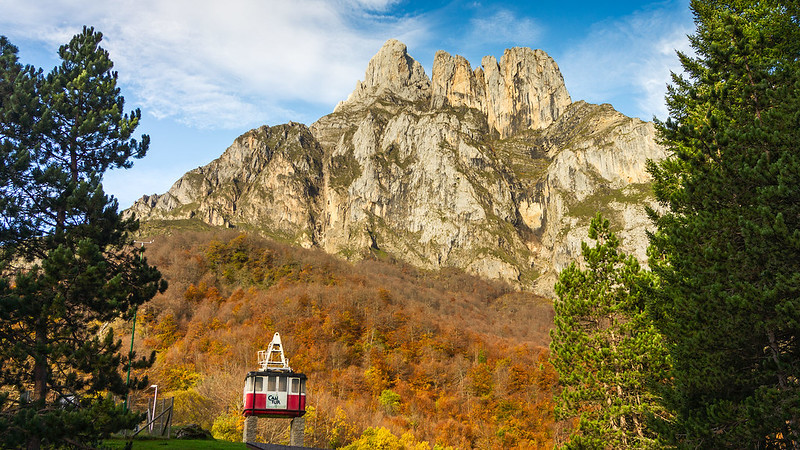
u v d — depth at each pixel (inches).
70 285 994.1
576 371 1353.3
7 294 948.0
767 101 852.0
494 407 4466.0
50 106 1264.8
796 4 1042.1
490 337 7121.1
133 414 855.7
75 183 1159.0
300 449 1285.7
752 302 746.8
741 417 771.4
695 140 920.3
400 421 4025.6
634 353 1270.9
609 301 1365.7
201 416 2797.7
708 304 784.9
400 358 5462.6
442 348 5949.8
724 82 971.3
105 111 1293.1
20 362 987.9
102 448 926.4
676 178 1167.0
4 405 854.5
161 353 4512.8
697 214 910.4
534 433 3900.1
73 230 1123.9
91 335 1098.1
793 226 776.3
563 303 1434.5
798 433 724.7
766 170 781.3
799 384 743.1
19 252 1139.9
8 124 1227.9
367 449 3019.2
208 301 6501.0
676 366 896.9
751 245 770.8
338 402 3954.2
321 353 5290.4
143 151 1365.7
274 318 5989.2
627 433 1261.1
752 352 811.4
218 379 3329.2
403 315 6845.5
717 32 1019.3
